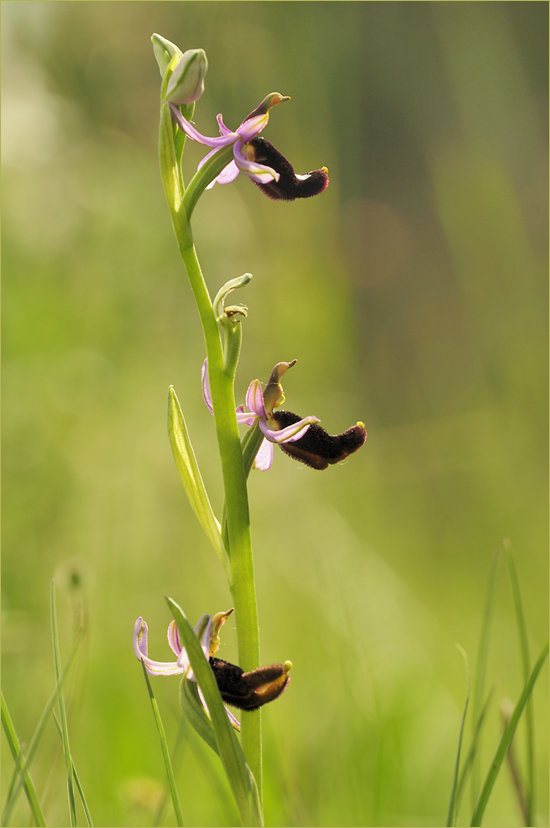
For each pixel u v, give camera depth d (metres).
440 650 6.41
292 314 8.59
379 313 12.56
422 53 12.79
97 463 6.65
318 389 8.90
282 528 6.99
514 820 4.54
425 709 5.59
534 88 10.99
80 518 6.36
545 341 8.74
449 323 11.74
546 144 10.16
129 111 8.70
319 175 2.92
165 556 6.70
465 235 9.13
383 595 6.42
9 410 6.32
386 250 13.16
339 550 6.78
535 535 8.08
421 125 12.98
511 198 8.94
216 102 9.04
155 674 2.69
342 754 4.39
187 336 7.57
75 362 6.83
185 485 2.73
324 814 4.22
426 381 10.97
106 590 6.04
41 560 5.99
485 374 9.16
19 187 7.05
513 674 5.93
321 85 9.20
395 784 4.35
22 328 6.64
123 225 7.25
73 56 8.58
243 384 8.37
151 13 8.84
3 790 4.07
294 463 7.74
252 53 8.84
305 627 5.91
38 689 5.07
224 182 2.91
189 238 2.67
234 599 2.71
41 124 7.37
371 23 13.08
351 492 8.27
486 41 9.20
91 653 5.43
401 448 9.41
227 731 2.49
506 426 8.82
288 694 4.75
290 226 8.88
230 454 2.70
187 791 4.69
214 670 2.56
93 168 7.51
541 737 5.28
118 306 7.15
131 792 4.34
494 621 6.91
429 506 8.84
